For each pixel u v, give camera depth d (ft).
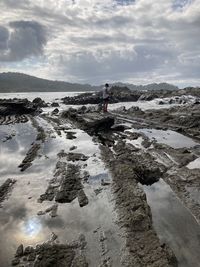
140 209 32.17
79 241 27.58
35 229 29.71
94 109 140.97
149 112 122.01
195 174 45.06
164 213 33.76
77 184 40.29
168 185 42.01
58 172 45.37
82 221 31.14
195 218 32.78
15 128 87.66
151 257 24.76
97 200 35.81
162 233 29.55
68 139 69.77
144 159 51.83
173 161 52.13
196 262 25.43
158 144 64.39
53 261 24.72
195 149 61.26
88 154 55.62
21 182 41.68
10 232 29.14
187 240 28.45
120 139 70.54
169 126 90.17
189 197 37.78
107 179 42.06
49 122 99.35
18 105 127.75
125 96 232.73
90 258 25.26
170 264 24.95
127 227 29.45
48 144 64.64
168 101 187.93
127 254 25.54
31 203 35.27
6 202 35.47
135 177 42.19
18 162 51.44
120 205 33.94
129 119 108.37
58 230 29.50
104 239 27.81
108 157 53.11
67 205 34.78
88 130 79.41
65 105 198.90
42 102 193.77
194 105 135.33
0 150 59.98
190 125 88.12
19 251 26.04
